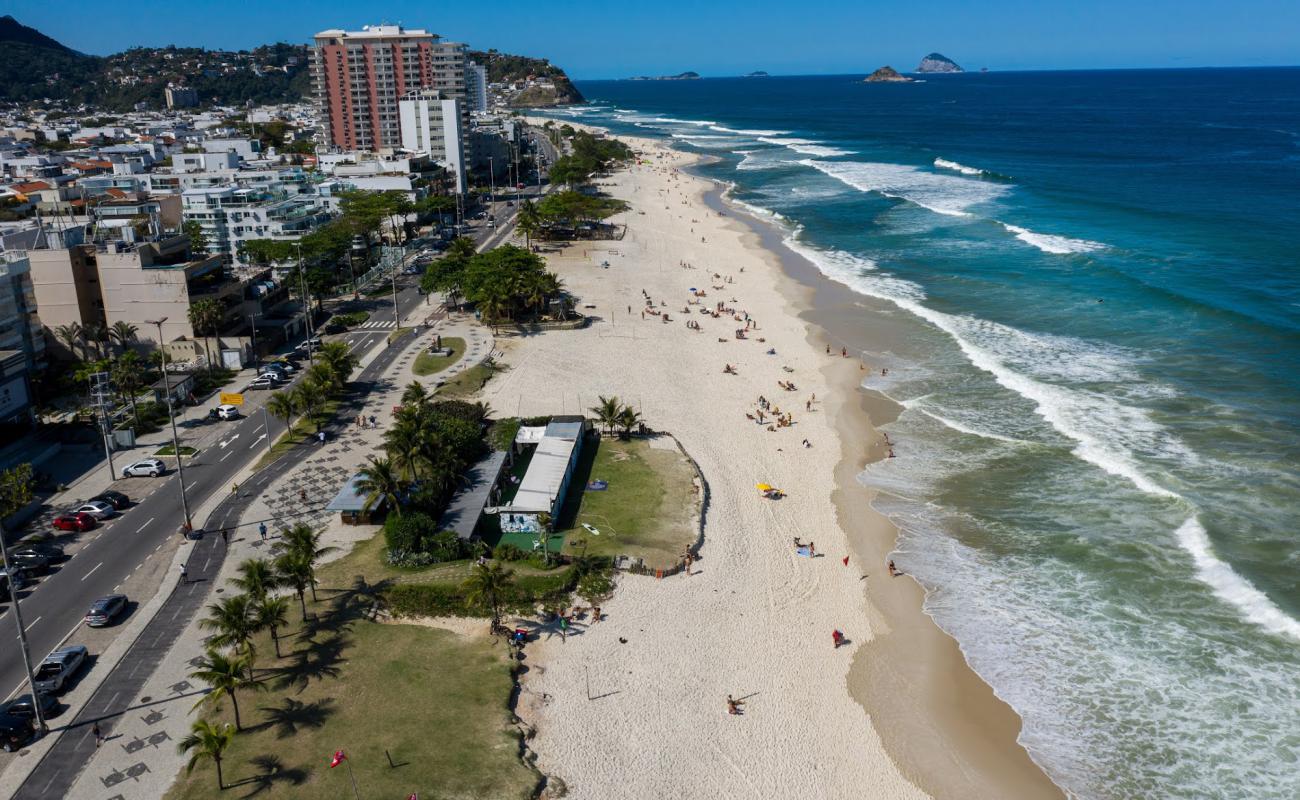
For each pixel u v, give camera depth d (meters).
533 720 50.00
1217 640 55.75
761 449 84.25
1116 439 81.12
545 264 150.75
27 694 49.16
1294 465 74.81
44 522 69.44
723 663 55.38
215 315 104.62
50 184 190.12
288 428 87.31
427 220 198.62
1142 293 123.38
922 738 49.88
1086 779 46.97
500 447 81.88
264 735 47.72
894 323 118.31
